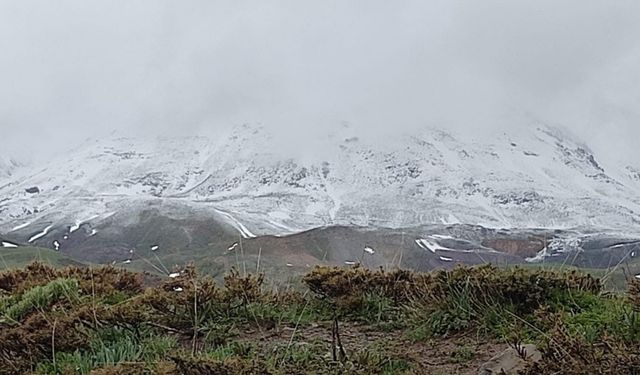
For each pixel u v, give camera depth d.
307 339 5.80
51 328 5.41
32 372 4.93
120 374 4.43
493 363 4.48
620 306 5.31
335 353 4.96
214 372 4.30
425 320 6.04
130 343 5.17
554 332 4.45
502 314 5.76
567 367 3.92
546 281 5.98
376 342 5.64
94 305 5.91
